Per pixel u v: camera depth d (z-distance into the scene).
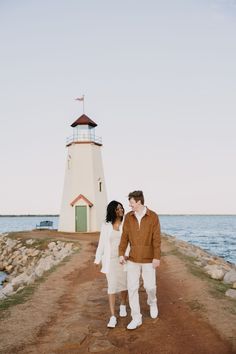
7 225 156.38
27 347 5.97
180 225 150.25
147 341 6.05
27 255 27.78
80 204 36.97
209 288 9.64
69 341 6.20
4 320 7.41
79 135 38.97
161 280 11.30
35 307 8.43
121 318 7.31
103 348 5.86
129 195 6.72
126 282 7.09
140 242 6.70
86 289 10.41
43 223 50.25
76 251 21.61
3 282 22.98
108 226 7.02
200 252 28.22
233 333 6.14
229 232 92.25
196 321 6.86
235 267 24.53
